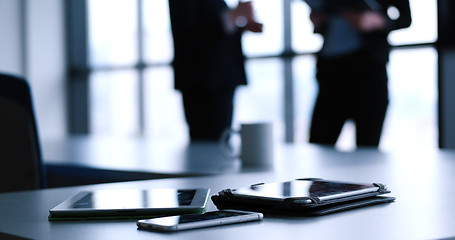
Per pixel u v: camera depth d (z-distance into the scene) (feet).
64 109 22.67
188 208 2.17
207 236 1.80
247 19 11.05
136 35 20.97
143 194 2.56
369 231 1.84
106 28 21.83
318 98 11.03
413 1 13.69
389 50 10.87
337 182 2.62
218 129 12.29
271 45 17.07
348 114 10.91
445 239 1.72
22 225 2.08
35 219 2.21
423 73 13.89
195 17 11.50
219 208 2.37
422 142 14.25
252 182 3.38
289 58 16.74
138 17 20.86
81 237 1.85
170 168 4.89
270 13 16.96
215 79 11.76
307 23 16.40
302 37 16.53
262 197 2.21
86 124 22.68
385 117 11.02
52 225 2.07
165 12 20.13
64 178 6.13
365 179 3.42
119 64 21.56
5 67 20.93
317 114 11.03
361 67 10.78
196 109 12.33
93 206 2.24
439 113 13.23
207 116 12.29
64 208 2.20
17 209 2.50
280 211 2.16
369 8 10.16
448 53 13.05
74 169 5.59
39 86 21.88
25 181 5.46
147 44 20.74
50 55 22.17
